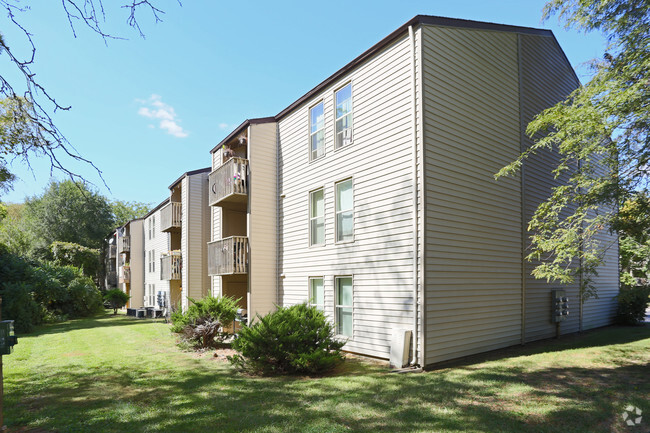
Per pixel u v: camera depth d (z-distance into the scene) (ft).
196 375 26.63
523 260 36.42
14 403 20.70
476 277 31.53
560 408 17.92
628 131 28.45
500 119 35.19
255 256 43.55
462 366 27.17
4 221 106.83
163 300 80.53
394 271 30.19
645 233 29.35
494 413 17.48
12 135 15.35
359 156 34.53
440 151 29.45
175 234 78.95
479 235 32.12
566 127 29.32
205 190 68.85
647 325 51.60
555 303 39.70
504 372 24.98
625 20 29.04
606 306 51.19
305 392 21.72
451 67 31.07
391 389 21.84
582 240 31.12
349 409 18.56
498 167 34.53
